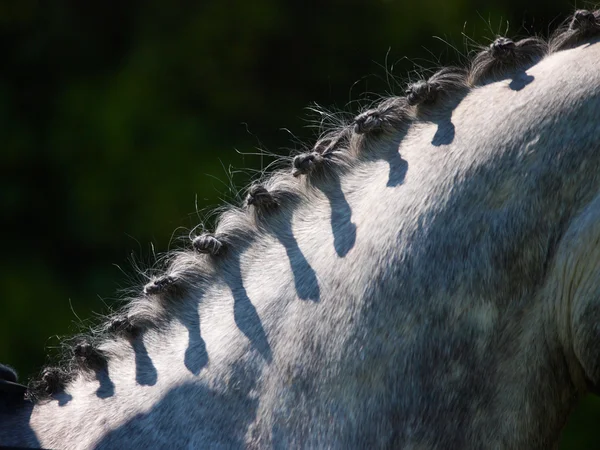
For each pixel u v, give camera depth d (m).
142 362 3.67
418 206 3.58
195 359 3.63
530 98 3.58
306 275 3.62
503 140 3.57
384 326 3.57
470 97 3.63
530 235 3.55
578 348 3.57
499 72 3.64
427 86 3.64
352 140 3.68
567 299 3.56
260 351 3.61
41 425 3.67
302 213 3.67
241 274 3.67
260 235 3.68
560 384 3.60
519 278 3.56
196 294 3.69
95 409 3.65
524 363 3.58
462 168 3.58
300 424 3.57
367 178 3.65
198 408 3.60
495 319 3.56
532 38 3.65
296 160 3.67
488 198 3.56
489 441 3.57
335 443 3.56
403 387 3.56
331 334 3.58
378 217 3.60
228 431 3.59
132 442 3.60
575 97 3.56
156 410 3.62
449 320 3.56
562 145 3.55
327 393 3.57
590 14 3.62
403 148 3.64
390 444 3.56
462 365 3.56
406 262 3.57
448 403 3.56
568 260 3.55
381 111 3.66
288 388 3.58
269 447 3.57
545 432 3.60
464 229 3.56
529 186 3.55
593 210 3.54
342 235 3.62
